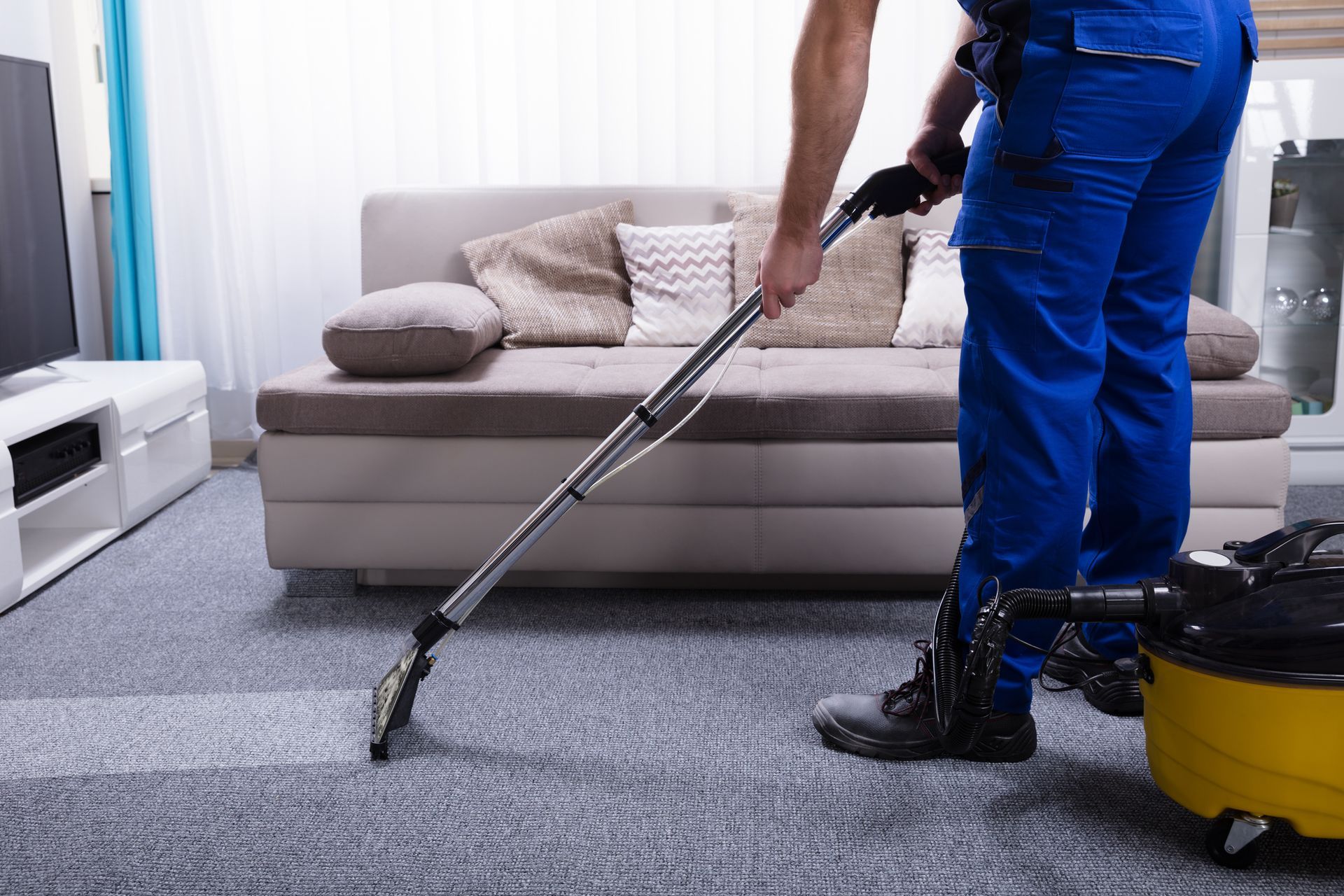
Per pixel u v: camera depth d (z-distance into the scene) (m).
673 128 3.29
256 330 3.41
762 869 1.26
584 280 2.62
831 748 1.54
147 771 1.51
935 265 2.56
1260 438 2.00
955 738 1.35
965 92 1.55
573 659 1.87
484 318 2.31
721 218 2.76
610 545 2.08
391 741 1.58
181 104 3.27
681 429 2.01
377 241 2.75
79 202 3.33
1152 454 1.54
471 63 3.27
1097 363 1.35
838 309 2.55
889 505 2.04
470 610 1.59
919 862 1.27
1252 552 1.24
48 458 2.31
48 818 1.39
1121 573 1.61
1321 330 2.96
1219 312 2.11
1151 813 1.37
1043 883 1.23
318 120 3.28
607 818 1.37
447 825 1.36
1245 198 2.88
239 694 1.76
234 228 3.34
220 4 3.23
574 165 3.31
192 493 3.02
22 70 2.63
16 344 2.59
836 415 1.99
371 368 2.12
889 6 3.15
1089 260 1.30
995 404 1.36
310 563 2.13
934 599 2.12
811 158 1.37
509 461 2.06
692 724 1.62
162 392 2.79
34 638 2.01
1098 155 1.26
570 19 3.23
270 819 1.38
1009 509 1.36
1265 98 2.82
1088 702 1.67
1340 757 1.16
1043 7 1.24
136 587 2.28
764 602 2.12
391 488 2.08
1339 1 3.04
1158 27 1.23
